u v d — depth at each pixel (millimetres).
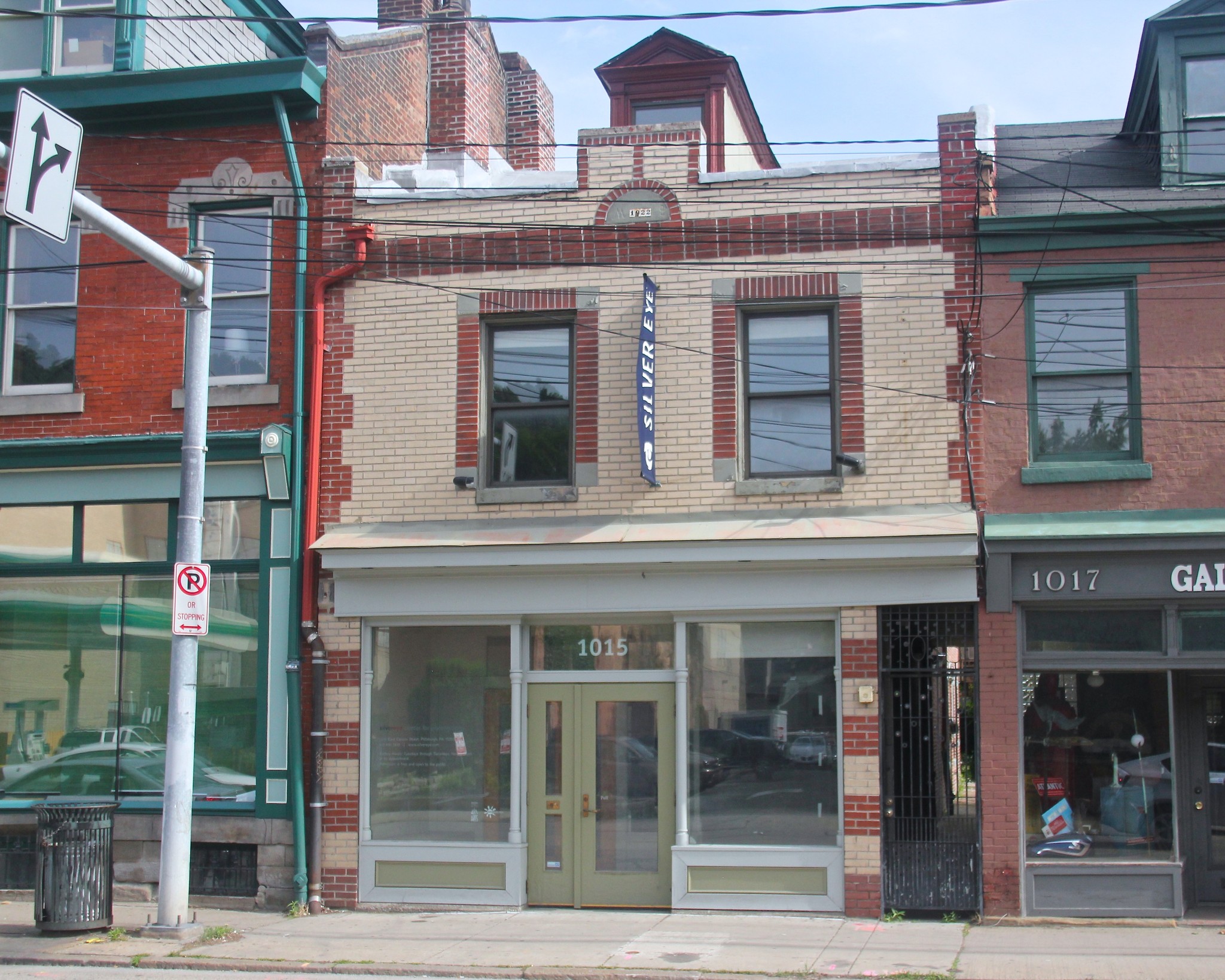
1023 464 11969
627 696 12688
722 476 12508
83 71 14680
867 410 12328
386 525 13125
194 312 11320
